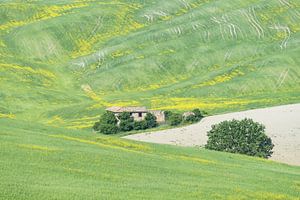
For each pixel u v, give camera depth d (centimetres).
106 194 9100
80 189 9238
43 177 9794
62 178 9925
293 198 10531
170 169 12138
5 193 8319
